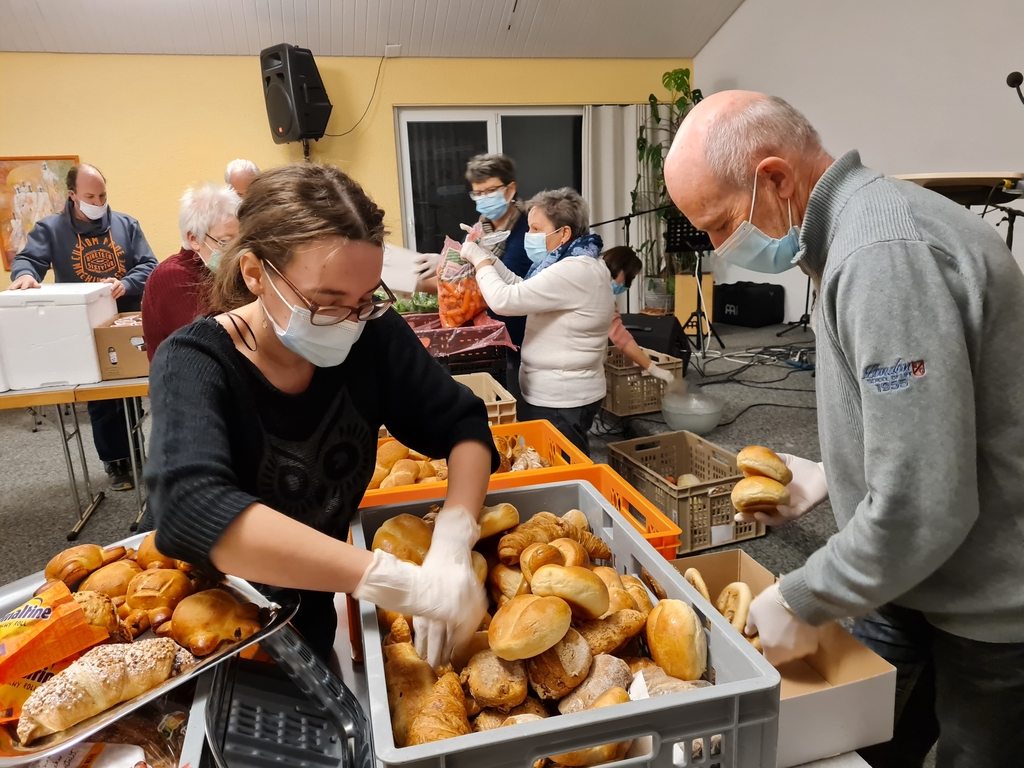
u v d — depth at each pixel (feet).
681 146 3.33
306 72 15.35
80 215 10.55
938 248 2.71
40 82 14.92
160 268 6.93
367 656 2.29
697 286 18.75
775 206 3.18
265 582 2.41
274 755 2.33
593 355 7.79
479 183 9.48
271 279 2.62
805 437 12.18
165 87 15.74
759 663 2.20
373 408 3.29
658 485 8.37
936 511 2.63
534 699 2.53
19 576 8.48
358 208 2.57
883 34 15.92
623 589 2.87
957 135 14.83
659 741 2.04
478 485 3.20
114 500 10.52
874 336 2.64
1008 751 3.28
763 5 18.70
